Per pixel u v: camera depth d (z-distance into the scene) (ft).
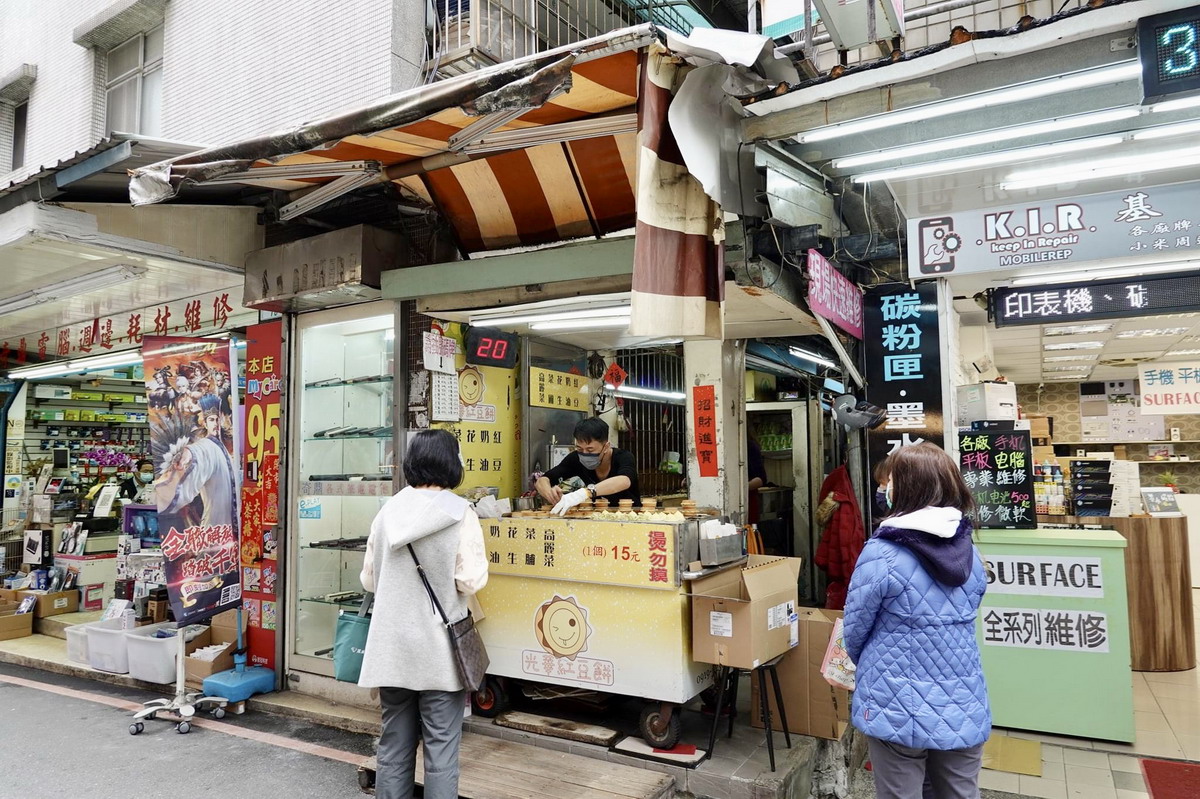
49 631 22.61
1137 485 21.07
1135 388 40.29
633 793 10.66
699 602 11.44
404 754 9.94
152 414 14.64
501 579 13.28
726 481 17.04
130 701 16.70
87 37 25.12
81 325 22.56
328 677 16.17
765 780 10.80
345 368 17.62
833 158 10.98
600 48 7.96
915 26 13.29
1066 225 11.69
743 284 11.39
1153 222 11.18
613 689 12.05
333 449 17.81
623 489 14.11
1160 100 7.95
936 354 15.30
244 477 17.94
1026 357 30.04
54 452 27.04
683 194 9.37
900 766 7.88
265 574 17.29
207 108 21.22
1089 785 12.36
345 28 17.93
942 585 7.87
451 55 16.78
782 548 25.34
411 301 15.28
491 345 15.53
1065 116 9.14
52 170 13.08
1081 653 14.49
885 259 15.49
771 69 8.81
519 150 12.76
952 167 11.02
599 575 12.16
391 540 9.75
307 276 15.52
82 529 24.22
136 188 11.32
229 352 15.87
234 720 15.52
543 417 16.99
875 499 15.72
